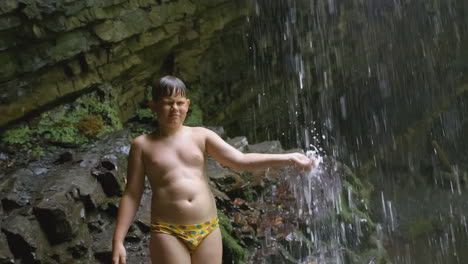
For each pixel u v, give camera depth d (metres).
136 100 8.99
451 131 16.34
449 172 14.43
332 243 6.31
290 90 12.62
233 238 5.57
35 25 6.75
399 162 14.73
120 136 6.82
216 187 6.29
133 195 3.54
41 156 6.45
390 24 15.16
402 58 15.79
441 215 11.99
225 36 10.72
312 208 6.58
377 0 14.49
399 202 12.68
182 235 3.44
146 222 5.32
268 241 5.79
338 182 7.18
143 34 8.48
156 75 9.42
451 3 16.70
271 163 3.53
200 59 10.15
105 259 5.01
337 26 13.49
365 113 14.95
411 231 10.89
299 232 6.12
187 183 3.48
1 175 5.95
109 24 7.80
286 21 12.11
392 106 15.52
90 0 7.39
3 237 4.69
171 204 3.46
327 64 13.48
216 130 8.02
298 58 12.59
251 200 6.46
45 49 7.03
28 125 7.14
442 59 16.88
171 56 9.55
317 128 13.47
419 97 16.19
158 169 3.50
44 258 4.81
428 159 15.05
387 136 15.13
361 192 7.90
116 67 8.23
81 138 7.11
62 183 5.39
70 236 4.99
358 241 6.68
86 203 5.34
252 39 11.45
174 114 3.53
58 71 7.39
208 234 3.51
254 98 11.71
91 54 7.74
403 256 10.03
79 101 7.77
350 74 14.34
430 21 16.31
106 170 5.73
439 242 10.85
